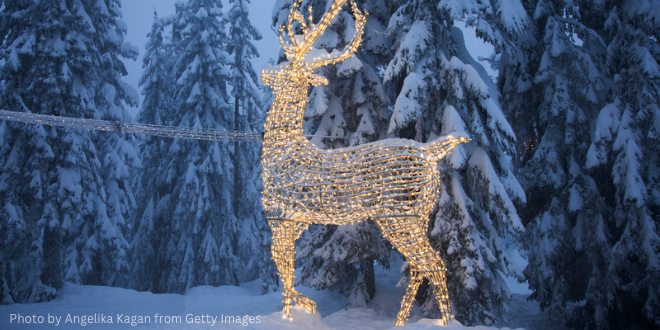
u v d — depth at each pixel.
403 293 9.20
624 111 8.59
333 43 8.43
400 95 7.41
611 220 8.98
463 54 8.54
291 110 5.92
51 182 10.72
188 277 14.04
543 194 9.78
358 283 8.91
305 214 5.74
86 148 11.41
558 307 8.50
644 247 7.83
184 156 15.61
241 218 16.33
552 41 9.13
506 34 8.46
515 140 7.39
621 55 9.08
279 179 5.75
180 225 14.98
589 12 10.68
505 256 7.62
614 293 8.02
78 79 11.56
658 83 8.79
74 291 11.02
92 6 12.80
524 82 9.70
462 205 7.41
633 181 8.00
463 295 7.23
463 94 7.59
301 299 6.28
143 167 17.59
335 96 9.02
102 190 12.33
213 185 15.19
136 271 15.62
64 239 12.73
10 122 10.39
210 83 15.79
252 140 8.52
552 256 8.66
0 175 10.16
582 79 9.48
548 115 9.29
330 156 5.62
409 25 8.20
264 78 6.20
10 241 10.41
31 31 10.97
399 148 5.39
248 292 13.94
